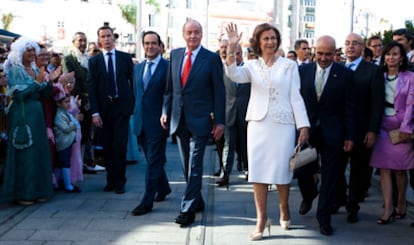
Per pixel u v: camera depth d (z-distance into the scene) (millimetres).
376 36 7074
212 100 5234
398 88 5113
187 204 5168
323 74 4992
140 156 9461
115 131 6445
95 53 7836
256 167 4691
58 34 33906
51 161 6324
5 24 33906
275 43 4629
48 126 6336
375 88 5141
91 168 7875
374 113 5137
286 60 4703
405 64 5152
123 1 42969
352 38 5625
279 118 4605
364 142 5246
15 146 5754
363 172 5457
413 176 5457
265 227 4875
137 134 5688
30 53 5926
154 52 5695
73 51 7449
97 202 6047
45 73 6191
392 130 5176
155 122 5559
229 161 7047
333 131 4922
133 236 4836
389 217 5320
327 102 4934
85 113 7375
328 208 4992
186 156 5402
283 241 4758
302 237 4883
